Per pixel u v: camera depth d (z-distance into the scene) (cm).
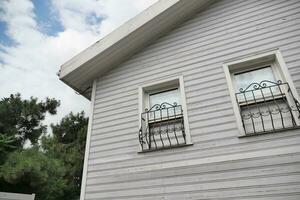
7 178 594
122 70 490
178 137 379
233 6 448
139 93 439
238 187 302
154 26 467
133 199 347
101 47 465
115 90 469
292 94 329
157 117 417
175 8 452
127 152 390
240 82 391
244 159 316
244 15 429
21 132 1093
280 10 405
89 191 379
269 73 380
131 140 398
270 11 412
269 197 284
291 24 386
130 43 476
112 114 441
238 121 340
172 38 475
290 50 365
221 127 349
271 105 349
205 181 321
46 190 697
